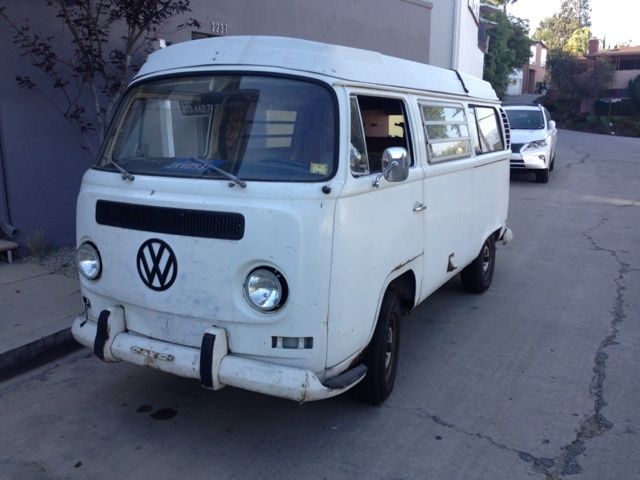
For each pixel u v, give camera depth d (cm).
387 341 462
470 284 732
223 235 368
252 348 375
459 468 396
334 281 374
